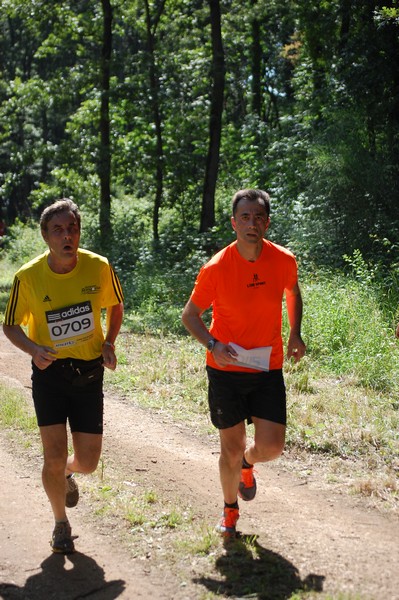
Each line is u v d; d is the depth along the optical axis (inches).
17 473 250.5
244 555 182.1
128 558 184.1
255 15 1016.9
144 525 203.6
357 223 616.7
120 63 957.8
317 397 336.8
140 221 1056.2
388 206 640.4
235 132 1117.7
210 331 189.8
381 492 231.3
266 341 184.4
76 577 175.0
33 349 176.9
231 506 193.3
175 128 991.6
